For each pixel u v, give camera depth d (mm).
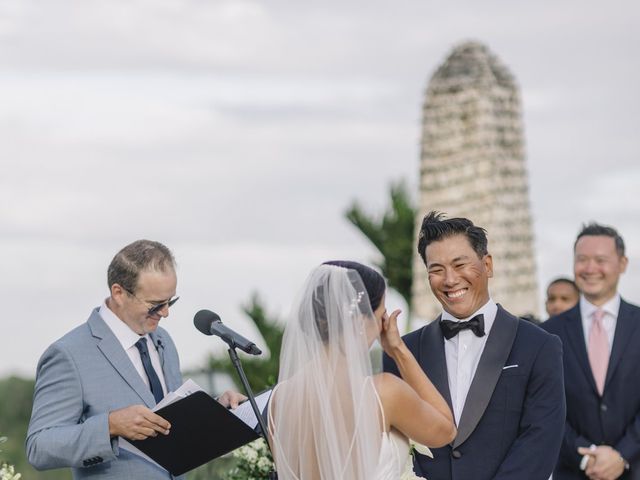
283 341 4512
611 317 6992
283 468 4434
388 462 4340
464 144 14094
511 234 14062
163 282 4996
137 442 4793
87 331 5082
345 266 4555
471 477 5117
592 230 7078
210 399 4625
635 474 6680
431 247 5227
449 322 5273
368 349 4422
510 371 5176
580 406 6855
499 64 14531
